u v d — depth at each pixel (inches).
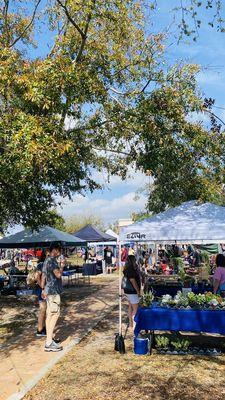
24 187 470.3
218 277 378.0
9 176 391.5
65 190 589.3
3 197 490.3
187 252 1061.8
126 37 393.7
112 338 374.0
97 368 282.8
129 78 393.7
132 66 383.6
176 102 380.8
